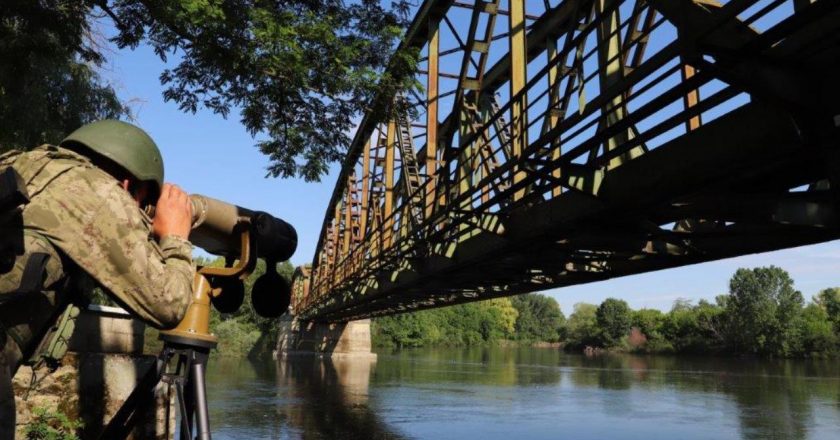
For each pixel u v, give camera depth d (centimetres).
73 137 218
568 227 1165
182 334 264
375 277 2827
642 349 13050
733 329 11194
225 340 7650
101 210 195
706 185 804
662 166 866
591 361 8944
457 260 1753
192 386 261
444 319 15512
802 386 4497
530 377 5184
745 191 904
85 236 191
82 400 576
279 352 7675
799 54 593
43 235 188
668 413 2903
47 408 545
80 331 596
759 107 688
